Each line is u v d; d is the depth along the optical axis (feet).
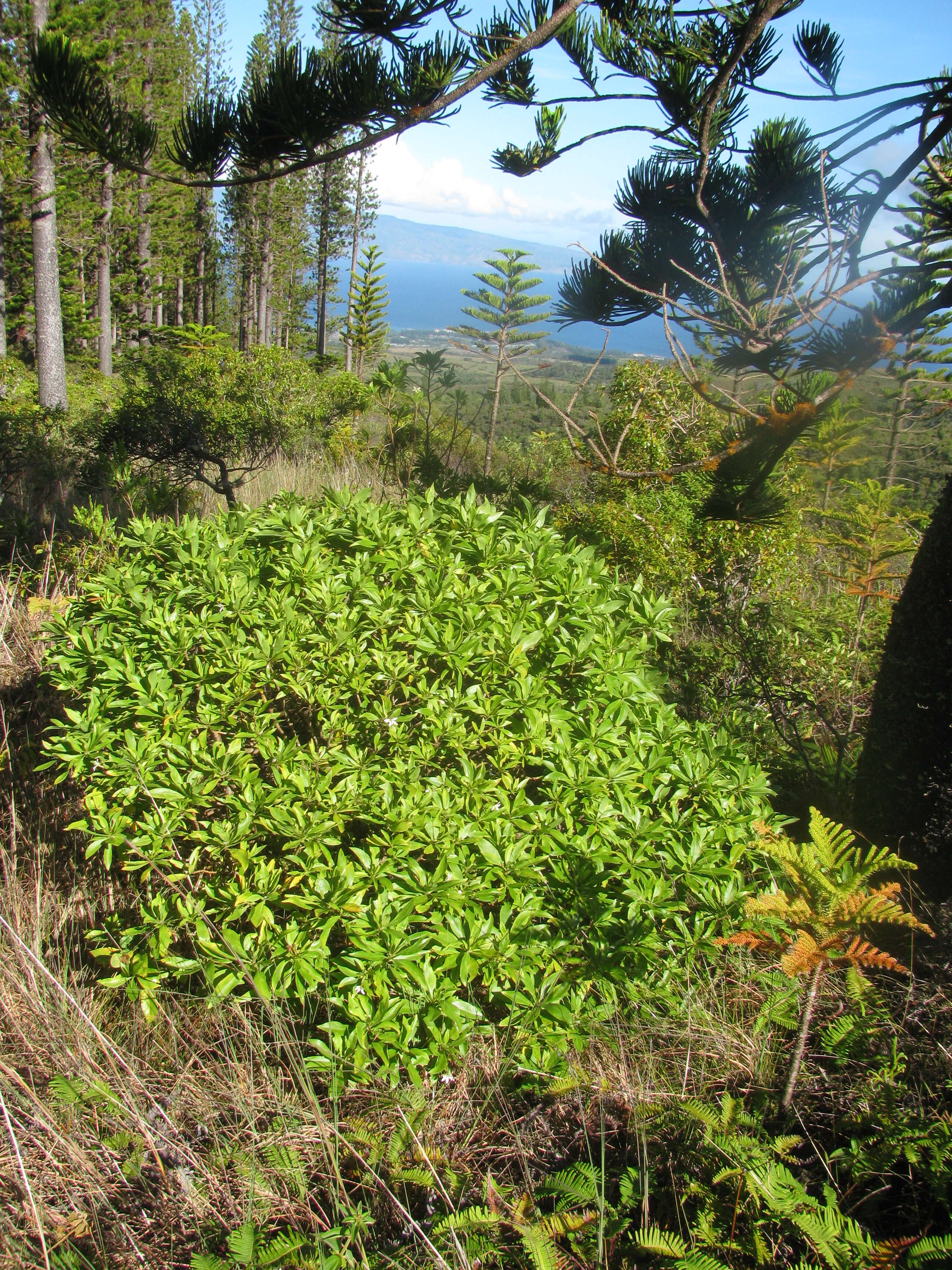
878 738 9.98
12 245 78.13
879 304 7.46
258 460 27.02
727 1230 6.09
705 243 9.82
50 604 15.43
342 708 8.87
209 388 26.07
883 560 14.47
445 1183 6.75
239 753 8.31
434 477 20.71
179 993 8.43
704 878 8.04
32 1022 7.98
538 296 66.90
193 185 9.36
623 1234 6.26
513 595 9.52
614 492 19.16
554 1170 6.95
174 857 8.29
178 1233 6.61
